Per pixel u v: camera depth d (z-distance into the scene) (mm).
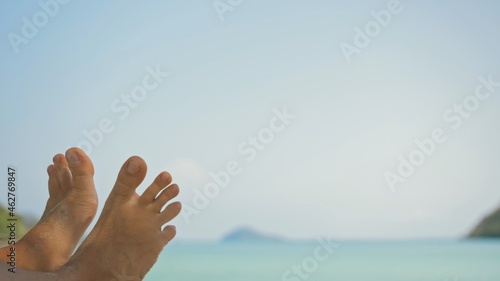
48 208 1875
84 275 1448
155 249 1596
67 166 1898
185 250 12656
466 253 10227
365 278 7520
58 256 1611
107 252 1529
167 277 8266
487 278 7051
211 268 9281
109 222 1583
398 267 8430
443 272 7758
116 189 1625
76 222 1697
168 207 1636
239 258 10836
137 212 1604
